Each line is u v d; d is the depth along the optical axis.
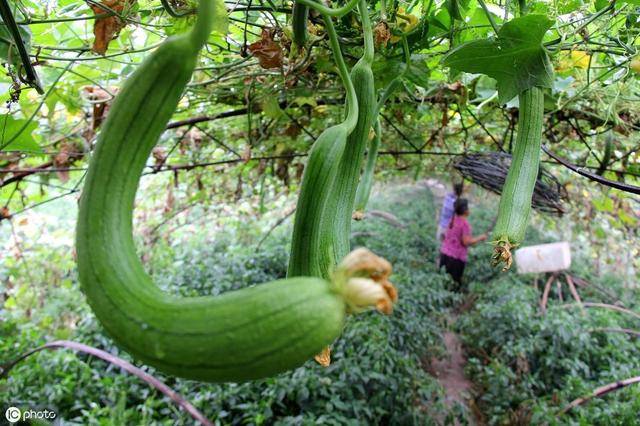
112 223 0.70
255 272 7.88
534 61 1.62
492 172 3.55
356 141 1.27
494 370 6.19
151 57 0.73
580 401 5.24
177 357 0.62
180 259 8.46
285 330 0.61
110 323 0.66
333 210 1.25
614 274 10.19
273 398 4.83
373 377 5.07
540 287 9.08
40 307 7.00
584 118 3.55
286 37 2.07
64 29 2.68
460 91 3.26
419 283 8.42
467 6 2.23
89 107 3.72
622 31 2.33
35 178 6.18
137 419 4.49
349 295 0.64
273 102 3.36
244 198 8.05
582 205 7.46
